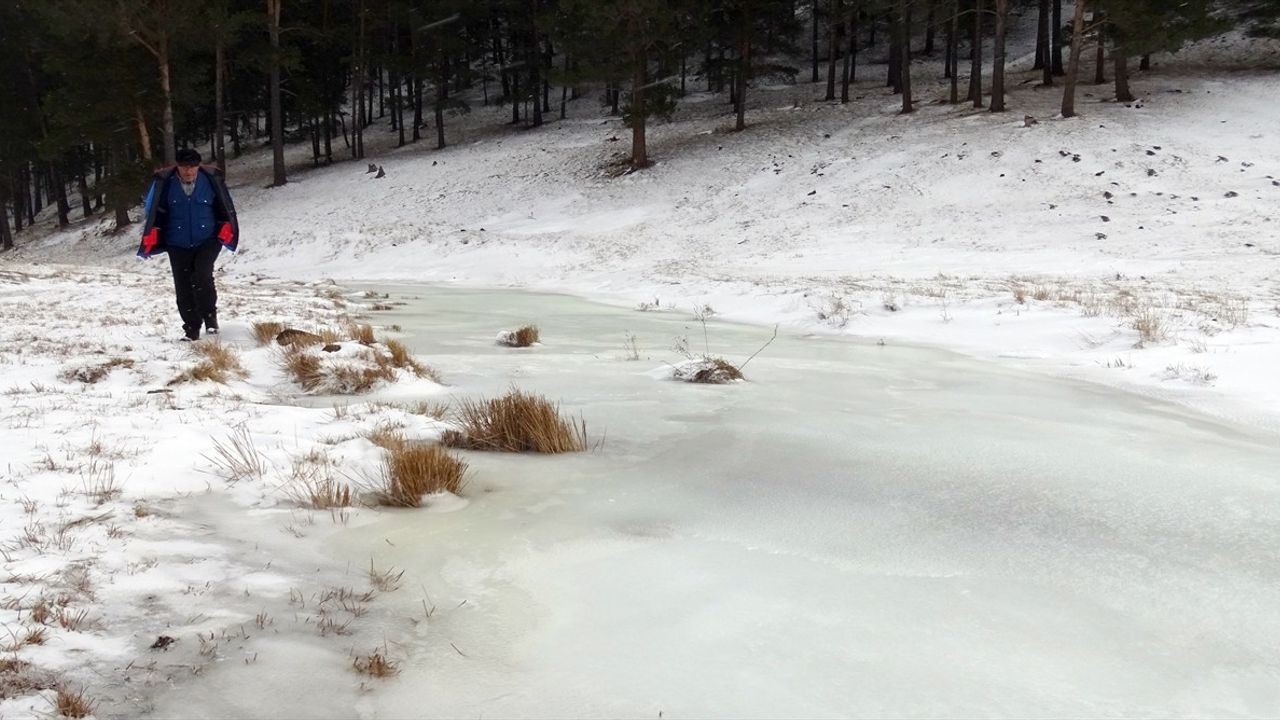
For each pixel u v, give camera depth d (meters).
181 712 1.83
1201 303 10.43
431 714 1.90
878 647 2.20
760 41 35.03
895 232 20.83
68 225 42.16
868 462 4.01
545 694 1.98
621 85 31.95
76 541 2.72
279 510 3.28
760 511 3.34
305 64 41.62
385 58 41.47
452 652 2.19
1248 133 24.27
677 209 26.67
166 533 2.91
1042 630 2.31
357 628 2.31
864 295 12.03
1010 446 4.31
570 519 3.25
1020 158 24.12
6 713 1.74
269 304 11.23
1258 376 6.29
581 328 10.09
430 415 4.98
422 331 9.49
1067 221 19.64
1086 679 2.05
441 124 42.31
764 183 27.14
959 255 18.00
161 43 29.55
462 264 23.14
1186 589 2.58
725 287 14.29
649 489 3.65
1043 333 8.91
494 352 7.90
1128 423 4.95
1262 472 3.84
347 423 4.65
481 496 3.56
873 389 6.08
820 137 30.81
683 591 2.57
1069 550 2.90
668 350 8.11
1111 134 24.91
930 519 3.22
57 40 32.69
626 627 2.33
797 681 2.03
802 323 10.77
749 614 2.40
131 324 8.38
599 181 31.38
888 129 29.86
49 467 3.50
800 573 2.71
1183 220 18.47
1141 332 8.17
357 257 25.69
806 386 6.17
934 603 2.48
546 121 45.47
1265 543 2.95
